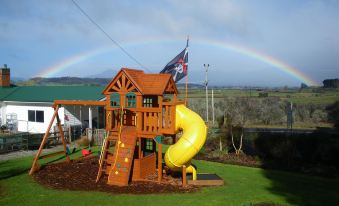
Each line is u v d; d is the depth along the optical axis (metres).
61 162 17.88
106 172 14.63
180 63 20.58
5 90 33.56
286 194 12.95
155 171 15.87
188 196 12.26
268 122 35.47
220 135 21.97
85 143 24.23
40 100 29.36
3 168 16.58
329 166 17.88
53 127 26.89
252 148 21.11
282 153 19.30
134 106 15.38
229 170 17.09
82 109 29.95
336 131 26.38
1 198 11.84
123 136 14.66
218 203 11.53
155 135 14.35
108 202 11.44
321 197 12.64
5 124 31.30
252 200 11.98
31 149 22.72
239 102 36.78
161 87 14.50
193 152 13.62
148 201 11.58
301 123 35.41
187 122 14.17
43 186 13.35
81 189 12.95
